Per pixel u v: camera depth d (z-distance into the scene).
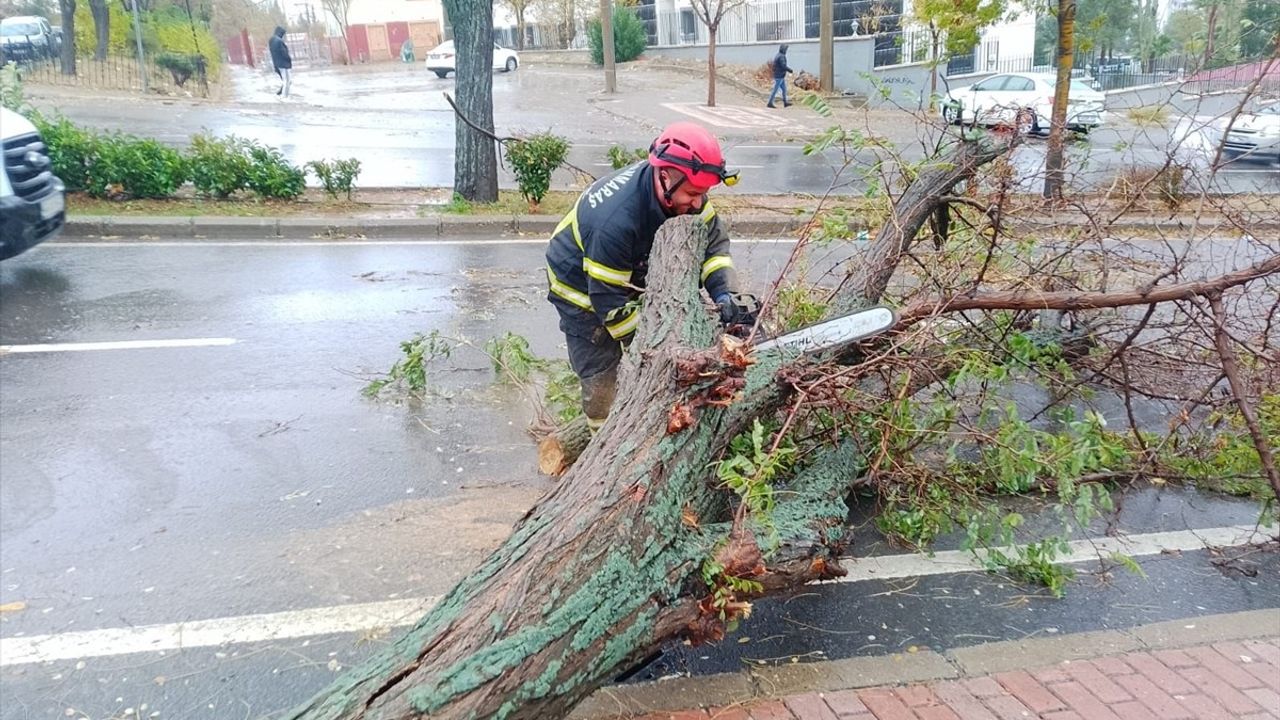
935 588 3.55
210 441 4.51
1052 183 4.98
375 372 5.50
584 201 3.31
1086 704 2.86
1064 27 9.80
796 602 3.42
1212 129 6.12
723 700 2.82
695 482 2.69
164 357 5.56
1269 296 5.57
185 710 2.74
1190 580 3.65
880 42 25.84
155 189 9.33
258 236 8.80
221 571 3.45
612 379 3.66
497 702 2.10
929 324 3.61
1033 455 3.49
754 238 9.52
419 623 2.37
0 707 2.72
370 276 7.57
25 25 23.39
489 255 8.51
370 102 21.58
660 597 2.49
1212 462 4.31
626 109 21.20
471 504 4.02
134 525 3.74
